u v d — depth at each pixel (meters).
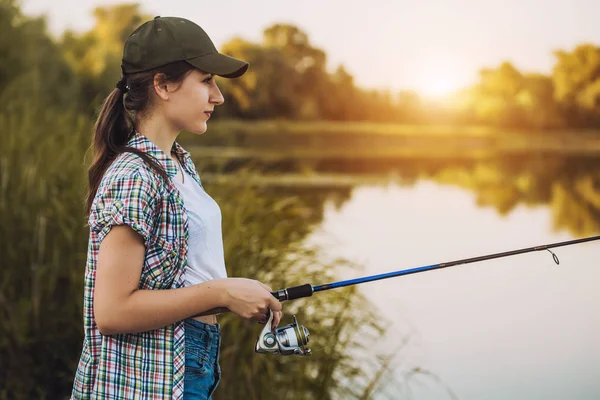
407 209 9.80
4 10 9.34
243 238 3.64
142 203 1.50
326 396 3.39
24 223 3.79
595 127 22.95
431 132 22.95
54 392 3.51
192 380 1.62
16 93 6.35
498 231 8.41
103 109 1.67
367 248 6.78
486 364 4.05
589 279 6.07
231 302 1.57
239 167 4.73
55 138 4.75
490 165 18.00
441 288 5.60
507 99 23.23
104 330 1.49
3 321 3.49
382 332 3.85
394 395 3.57
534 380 3.88
